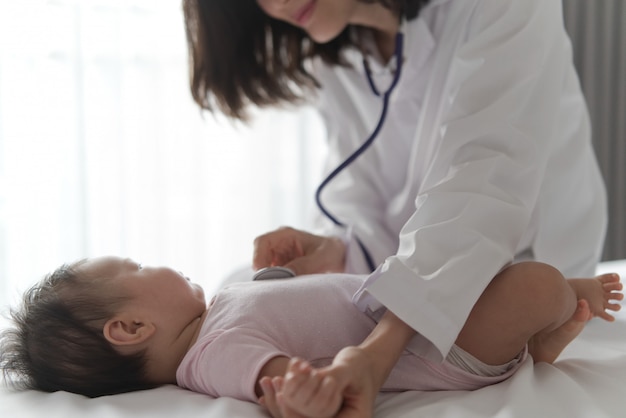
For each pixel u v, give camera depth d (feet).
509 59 3.70
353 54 5.15
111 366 3.26
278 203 8.64
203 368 3.05
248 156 8.48
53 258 7.72
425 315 2.92
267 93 5.49
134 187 8.05
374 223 5.03
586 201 4.65
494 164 3.42
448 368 3.04
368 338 2.89
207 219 8.39
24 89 7.51
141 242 8.09
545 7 3.87
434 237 3.13
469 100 3.68
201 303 3.48
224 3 5.11
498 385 3.05
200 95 5.40
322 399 2.44
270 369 2.87
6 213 7.54
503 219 3.28
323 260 4.49
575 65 7.70
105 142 7.85
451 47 4.37
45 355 3.30
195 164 8.23
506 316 3.04
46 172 7.64
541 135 3.65
